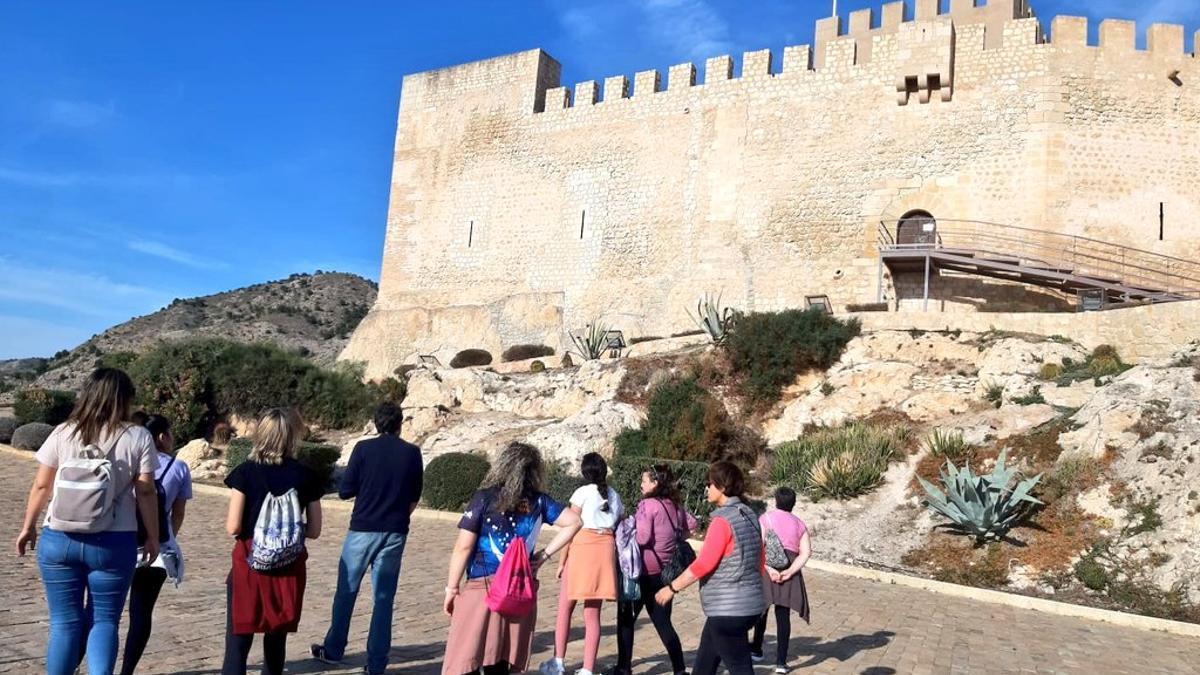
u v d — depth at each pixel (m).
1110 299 29.75
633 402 27.42
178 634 8.32
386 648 7.30
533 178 41.88
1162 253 30.27
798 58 36.22
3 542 12.81
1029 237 31.06
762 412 26.03
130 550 5.83
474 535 6.27
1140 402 18.75
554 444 24.56
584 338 35.72
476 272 42.62
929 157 33.12
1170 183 30.72
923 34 33.53
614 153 39.88
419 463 7.68
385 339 43.75
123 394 5.95
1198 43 31.47
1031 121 31.67
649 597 7.67
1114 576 15.09
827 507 19.67
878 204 33.66
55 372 82.75
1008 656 10.17
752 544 6.36
